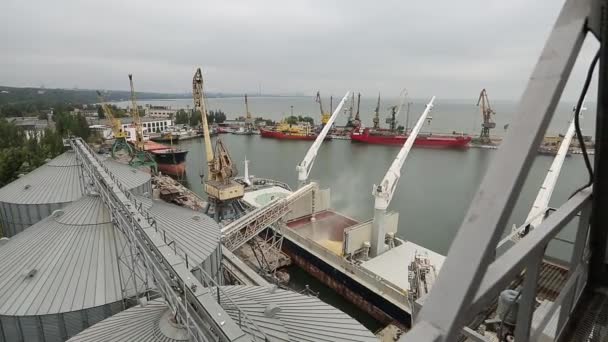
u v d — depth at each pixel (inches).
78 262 840.9
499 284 116.6
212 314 426.3
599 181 184.4
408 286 1414.9
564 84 108.7
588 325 192.4
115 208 851.4
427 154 5073.8
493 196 105.3
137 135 4234.7
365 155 5098.4
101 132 6343.5
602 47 143.3
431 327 97.5
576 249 205.2
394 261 1608.0
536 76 113.7
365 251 1675.7
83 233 906.1
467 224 107.5
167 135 6584.6
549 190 1376.7
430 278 1213.7
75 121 5526.6
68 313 743.1
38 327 737.6
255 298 741.9
